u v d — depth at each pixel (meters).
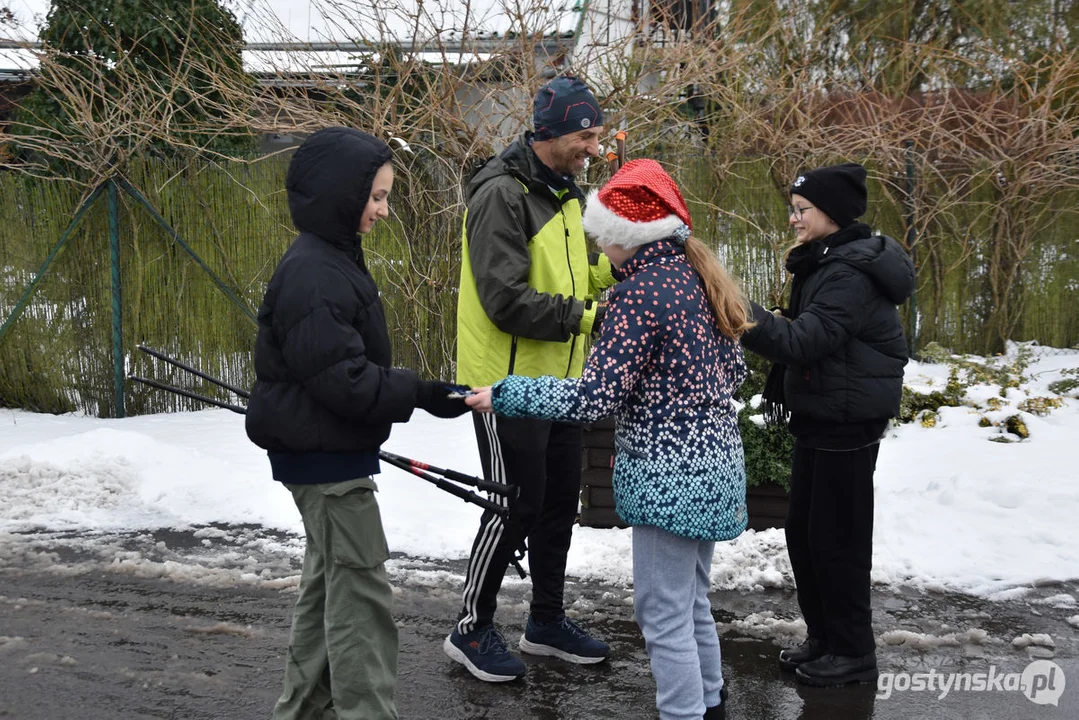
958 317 9.11
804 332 3.32
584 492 5.20
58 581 4.66
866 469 3.53
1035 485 5.34
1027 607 4.29
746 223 8.57
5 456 6.09
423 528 5.28
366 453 2.93
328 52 7.97
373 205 2.89
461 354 3.72
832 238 3.50
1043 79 10.00
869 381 3.42
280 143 10.16
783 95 8.68
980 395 7.18
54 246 7.91
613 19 8.56
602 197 2.99
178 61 8.38
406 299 8.07
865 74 10.37
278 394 2.90
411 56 7.76
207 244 7.99
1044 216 9.05
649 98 8.08
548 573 3.85
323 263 2.83
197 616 4.28
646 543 3.00
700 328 2.95
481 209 3.52
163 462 6.15
